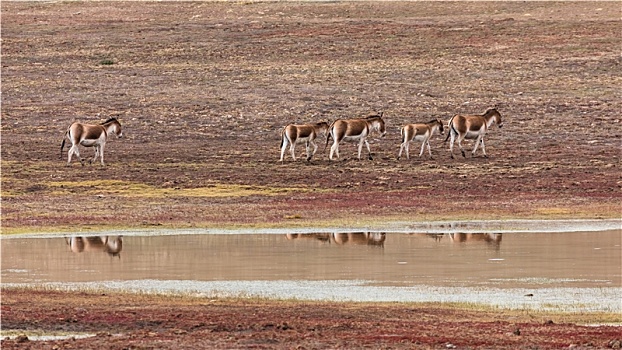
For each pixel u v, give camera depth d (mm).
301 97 173625
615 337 49812
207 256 77188
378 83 182500
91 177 124062
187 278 68062
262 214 99688
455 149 143750
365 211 101375
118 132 136750
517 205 104562
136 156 139875
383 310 56938
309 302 59594
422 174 125438
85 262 74750
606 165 130875
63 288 64438
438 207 103562
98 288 64438
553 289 63562
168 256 77312
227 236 87938
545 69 188875
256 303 59281
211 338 49844
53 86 184750
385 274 69125
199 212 101000
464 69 190500
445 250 79500
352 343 48688
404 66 194000
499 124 140000
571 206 103938
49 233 89875
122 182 120125
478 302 59531
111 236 88312
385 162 134125
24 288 64375
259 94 176125
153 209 102875
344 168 129750
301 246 82000
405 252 78562
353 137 135375
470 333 50812
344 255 77250
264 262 74250
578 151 140500
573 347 47812
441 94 175125
